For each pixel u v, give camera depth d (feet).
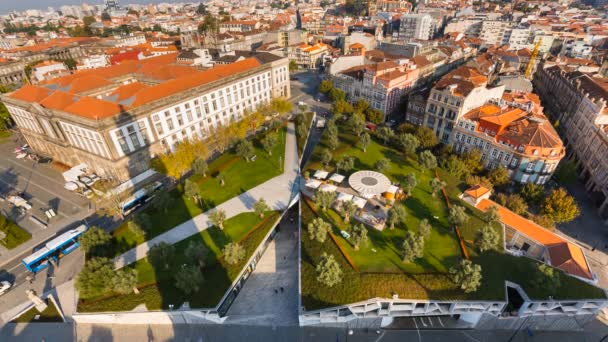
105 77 453.17
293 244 255.70
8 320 202.59
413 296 184.14
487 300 183.01
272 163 326.65
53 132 338.75
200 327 198.29
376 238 225.56
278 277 228.43
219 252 222.89
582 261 213.05
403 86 452.76
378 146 345.92
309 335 195.21
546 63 537.65
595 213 285.64
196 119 378.53
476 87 330.13
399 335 197.98
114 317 192.95
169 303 192.24
